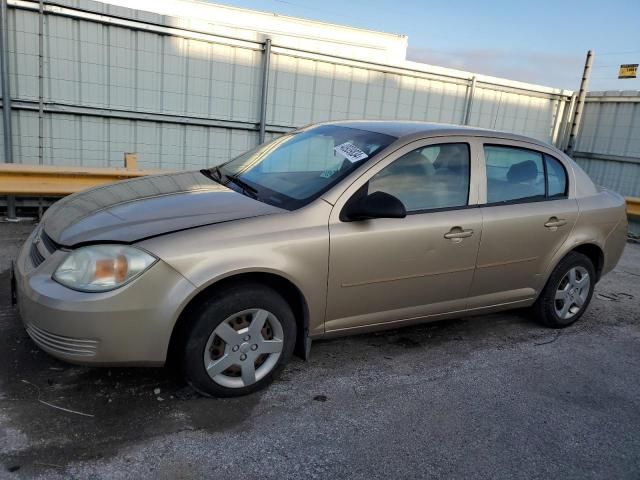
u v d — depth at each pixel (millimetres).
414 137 3521
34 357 3217
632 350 4211
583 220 4230
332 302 3191
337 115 8984
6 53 6461
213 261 2734
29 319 2680
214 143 8203
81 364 2662
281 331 3049
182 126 7914
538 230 3939
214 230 2814
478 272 3725
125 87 7359
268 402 3000
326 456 2588
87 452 2457
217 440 2629
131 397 2912
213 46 7758
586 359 3957
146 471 2369
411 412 3033
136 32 7234
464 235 3547
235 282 2885
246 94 8188
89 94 7172
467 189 3660
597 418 3156
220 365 2887
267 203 3219
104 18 6969
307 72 8531
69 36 6875
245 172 3805
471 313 3887
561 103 11289
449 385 3381
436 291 3588
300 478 2422
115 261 2619
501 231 3729
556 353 4012
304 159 3660
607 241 4465
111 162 7598
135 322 2627
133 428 2658
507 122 10797
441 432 2869
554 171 4211
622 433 3023
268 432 2729
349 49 8695
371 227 3195
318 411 2957
